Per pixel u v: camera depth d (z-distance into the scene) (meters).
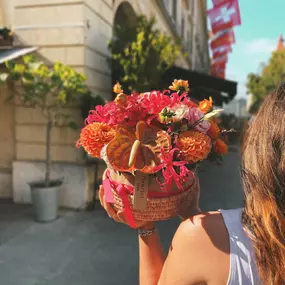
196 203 1.19
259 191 0.82
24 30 5.89
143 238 1.19
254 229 0.84
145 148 1.02
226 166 10.93
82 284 3.47
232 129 1.21
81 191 5.80
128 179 1.09
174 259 0.93
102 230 4.96
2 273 3.68
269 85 28.41
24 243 4.48
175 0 15.85
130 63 6.39
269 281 0.80
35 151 6.03
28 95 5.18
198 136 1.04
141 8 9.36
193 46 22.66
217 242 0.88
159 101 1.08
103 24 6.42
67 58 5.72
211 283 0.86
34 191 5.21
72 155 5.86
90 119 1.23
